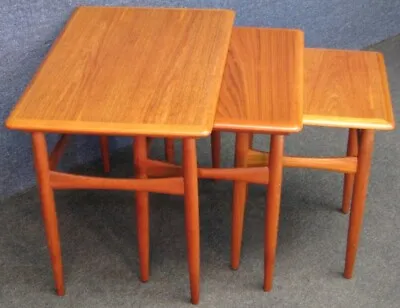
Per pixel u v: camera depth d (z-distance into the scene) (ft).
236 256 5.66
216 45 5.15
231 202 6.43
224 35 5.29
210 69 4.86
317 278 5.66
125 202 6.47
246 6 7.37
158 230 6.14
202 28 5.39
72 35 5.32
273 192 4.96
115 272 5.74
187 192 4.80
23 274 5.74
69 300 5.50
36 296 5.55
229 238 6.05
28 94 4.62
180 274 5.71
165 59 4.99
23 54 5.93
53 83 4.74
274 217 5.10
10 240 6.06
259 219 6.24
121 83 4.73
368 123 4.82
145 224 5.37
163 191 4.88
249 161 5.23
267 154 5.18
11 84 5.99
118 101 4.53
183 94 4.58
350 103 5.03
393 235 6.07
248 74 5.01
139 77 4.79
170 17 5.56
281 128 4.47
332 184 6.66
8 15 5.66
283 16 7.84
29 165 6.51
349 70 5.44
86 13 5.62
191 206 4.87
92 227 6.19
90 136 6.79
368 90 5.18
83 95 4.60
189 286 5.60
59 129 4.32
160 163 5.15
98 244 6.01
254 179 4.93
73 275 5.71
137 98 4.56
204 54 5.04
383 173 6.81
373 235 6.06
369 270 5.73
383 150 7.13
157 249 5.94
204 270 5.74
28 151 6.41
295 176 6.77
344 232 6.12
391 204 6.41
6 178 6.41
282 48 5.33
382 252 5.90
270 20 7.73
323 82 5.28
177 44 5.18
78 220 6.27
